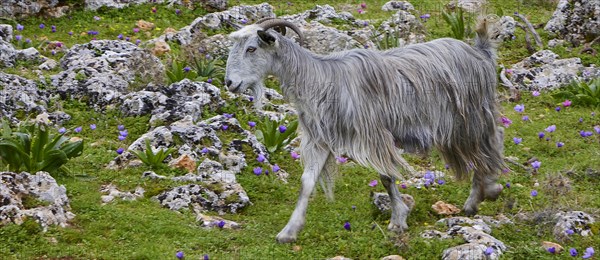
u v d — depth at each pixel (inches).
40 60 651.5
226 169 494.9
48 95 585.9
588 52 736.3
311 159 414.9
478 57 448.5
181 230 410.3
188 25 787.4
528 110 634.8
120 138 519.5
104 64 624.1
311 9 831.1
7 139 466.9
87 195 443.2
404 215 428.5
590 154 542.9
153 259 380.8
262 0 888.9
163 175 475.2
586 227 424.2
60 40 728.3
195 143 508.4
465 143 444.5
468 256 379.2
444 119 434.9
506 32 776.3
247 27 418.9
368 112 413.7
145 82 619.5
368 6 885.2
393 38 716.7
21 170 455.2
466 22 813.9
